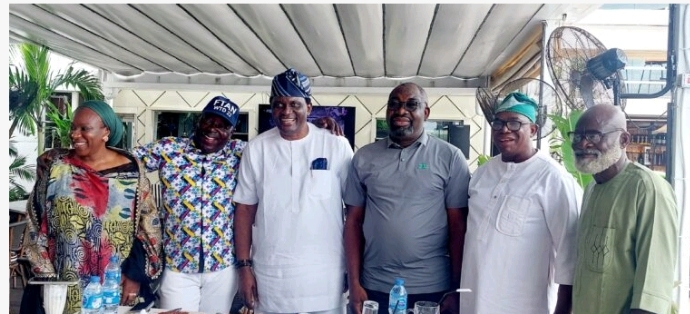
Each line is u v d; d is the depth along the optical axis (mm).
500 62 4699
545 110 2844
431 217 2348
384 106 7363
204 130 2604
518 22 3324
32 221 2330
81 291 2219
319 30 3691
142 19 3523
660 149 5809
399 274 2340
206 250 2576
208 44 4234
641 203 1662
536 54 3924
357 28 3600
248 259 2619
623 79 2906
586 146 1789
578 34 2828
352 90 5812
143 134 7664
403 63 4871
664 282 1606
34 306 2178
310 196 2496
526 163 2109
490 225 2117
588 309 1764
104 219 2330
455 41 3891
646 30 7086
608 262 1711
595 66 2693
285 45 4195
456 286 2379
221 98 2650
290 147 2557
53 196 2307
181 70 5629
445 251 2426
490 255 2088
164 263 2582
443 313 2383
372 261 2420
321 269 2488
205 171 2615
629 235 1676
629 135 1789
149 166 2611
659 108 6500
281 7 3193
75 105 7828
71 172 2328
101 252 2316
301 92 2471
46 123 7383
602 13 7117
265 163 2557
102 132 2359
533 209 2037
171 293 2566
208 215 2584
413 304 2346
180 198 2576
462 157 2426
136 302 2385
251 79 5867
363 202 2543
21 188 6680
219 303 2645
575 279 1870
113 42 4301
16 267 4406
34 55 6227
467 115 7359
